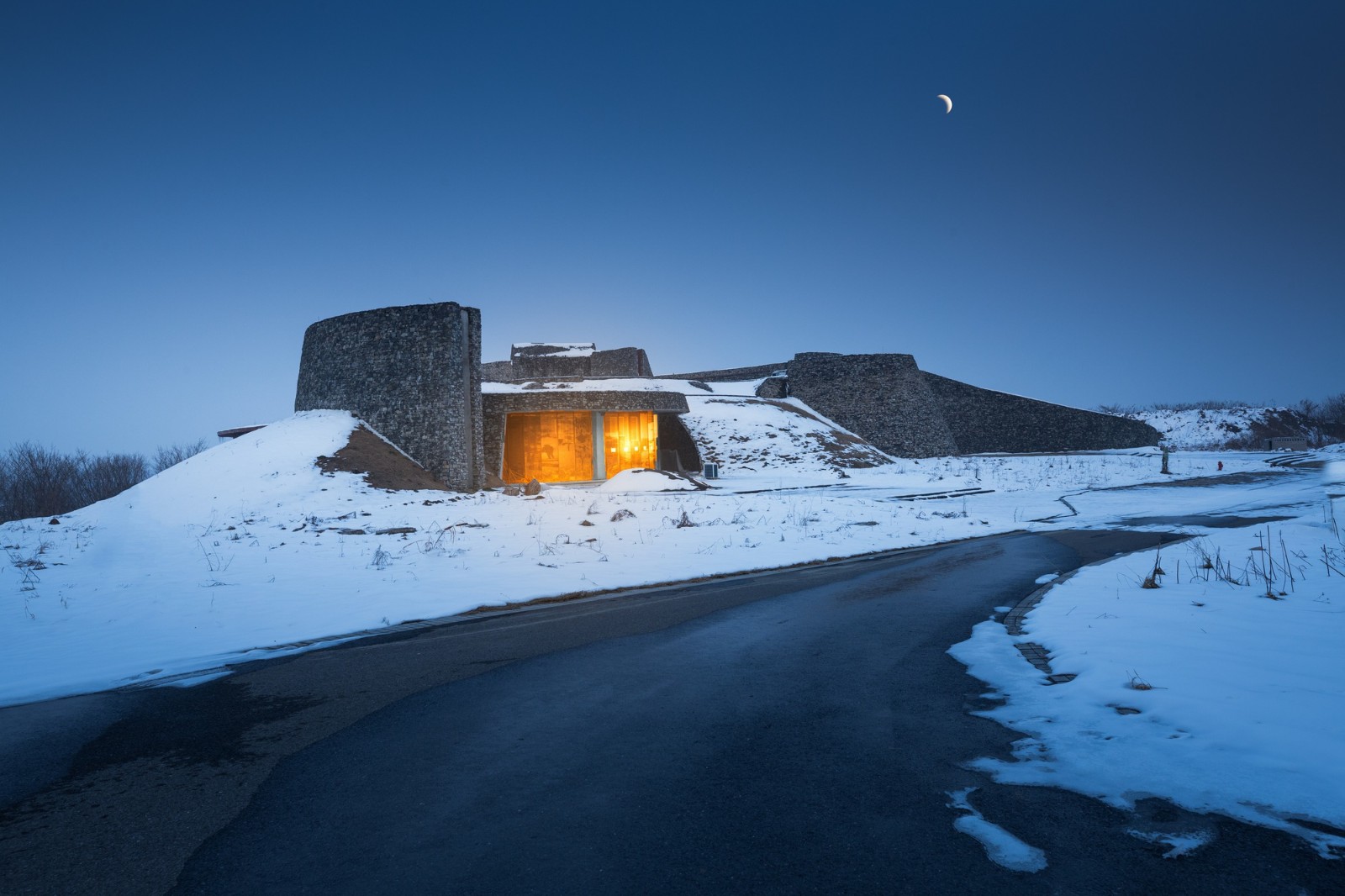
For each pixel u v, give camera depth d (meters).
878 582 10.98
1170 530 16.77
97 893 2.89
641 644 7.26
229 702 5.62
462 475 31.05
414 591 10.28
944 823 3.30
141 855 3.21
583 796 3.72
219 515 20.83
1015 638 7.00
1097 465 45.53
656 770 4.05
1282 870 2.77
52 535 17.77
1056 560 12.77
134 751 4.58
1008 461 50.59
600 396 37.59
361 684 6.03
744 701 5.32
